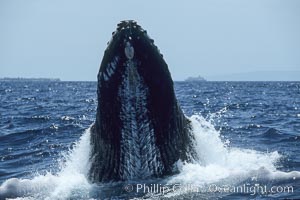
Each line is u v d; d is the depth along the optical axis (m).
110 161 37.19
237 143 65.31
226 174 39.81
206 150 43.91
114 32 33.94
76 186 38.19
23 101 199.88
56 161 55.66
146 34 33.78
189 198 35.03
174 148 37.66
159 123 35.66
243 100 186.25
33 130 84.31
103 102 35.06
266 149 59.44
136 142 35.94
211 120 100.31
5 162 57.22
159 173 37.62
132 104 34.66
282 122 95.94
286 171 45.44
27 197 36.34
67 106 159.38
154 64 33.84
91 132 39.50
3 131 85.56
